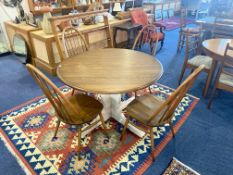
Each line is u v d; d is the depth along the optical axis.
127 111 1.62
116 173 1.54
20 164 1.61
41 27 3.11
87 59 1.87
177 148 1.76
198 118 2.13
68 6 3.63
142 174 1.53
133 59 1.86
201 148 1.77
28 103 2.40
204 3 6.69
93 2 3.78
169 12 7.41
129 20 3.88
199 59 2.55
